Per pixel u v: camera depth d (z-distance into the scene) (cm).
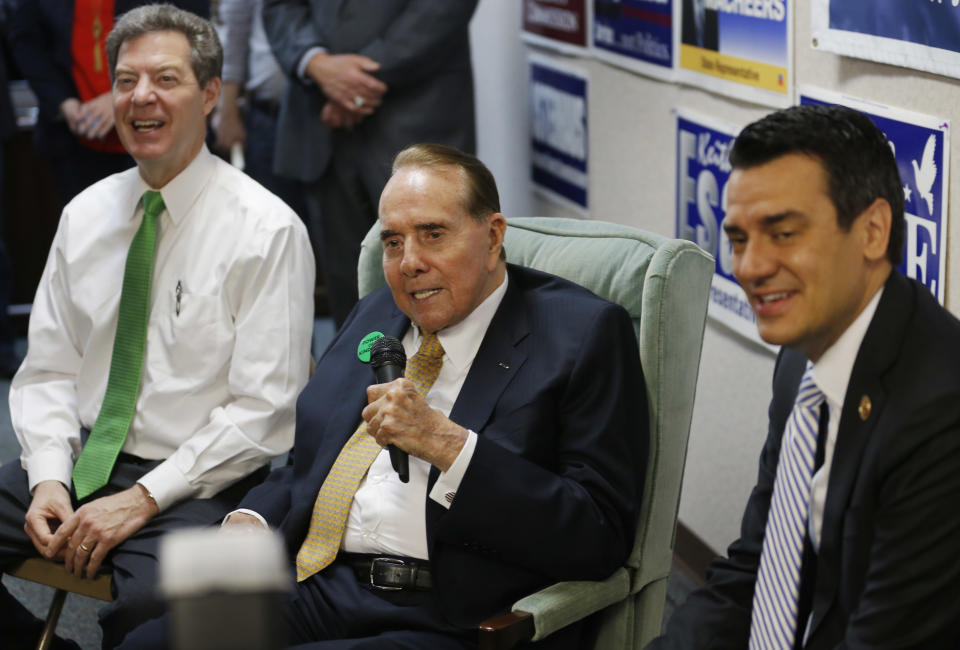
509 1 408
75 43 416
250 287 231
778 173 133
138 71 230
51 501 225
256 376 228
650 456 195
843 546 138
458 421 189
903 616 131
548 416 188
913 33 191
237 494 233
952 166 187
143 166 235
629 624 193
